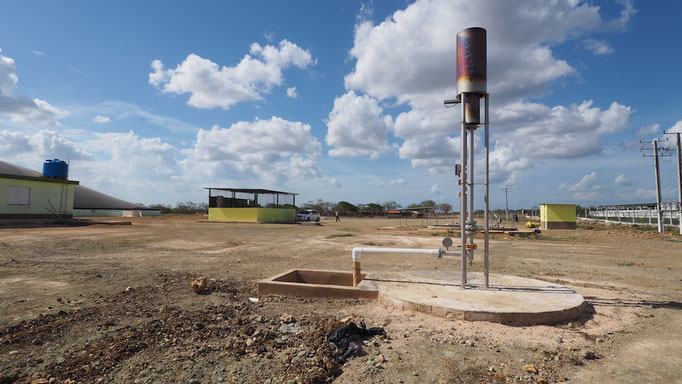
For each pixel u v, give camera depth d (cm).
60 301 640
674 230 3072
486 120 642
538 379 357
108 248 1409
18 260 1073
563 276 955
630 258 1323
